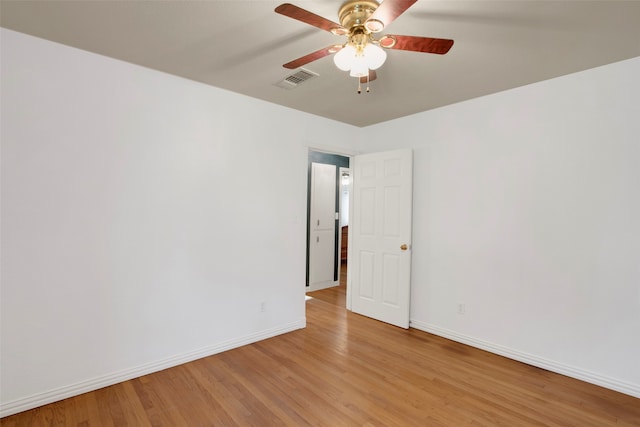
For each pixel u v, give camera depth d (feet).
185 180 9.00
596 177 8.11
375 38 6.63
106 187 7.76
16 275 6.72
